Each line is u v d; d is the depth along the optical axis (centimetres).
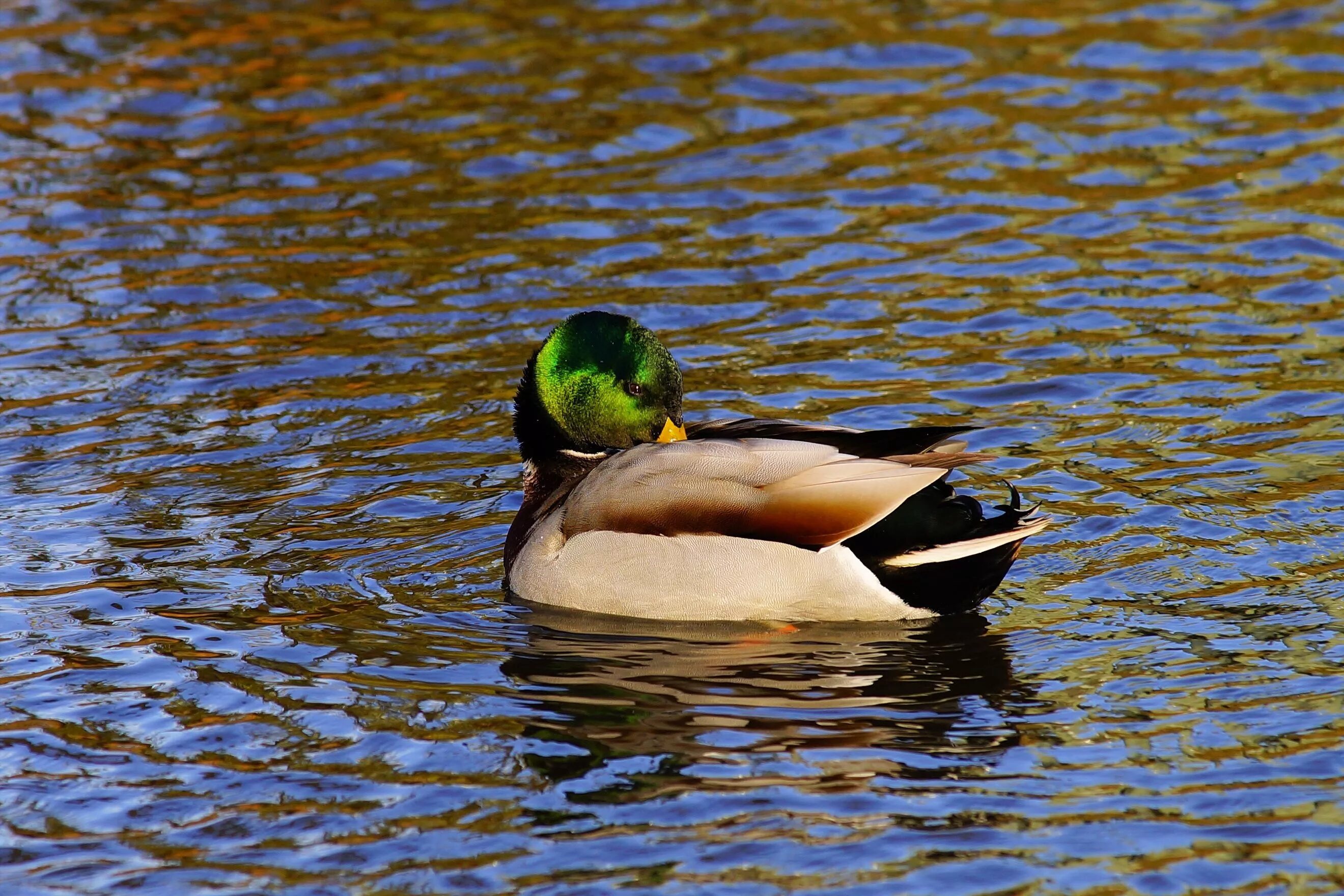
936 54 2188
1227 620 991
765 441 1043
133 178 1920
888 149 1930
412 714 926
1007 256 1670
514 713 922
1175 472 1217
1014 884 744
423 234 1775
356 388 1462
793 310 1581
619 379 1158
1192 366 1416
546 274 1677
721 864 768
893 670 960
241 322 1596
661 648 1008
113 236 1788
